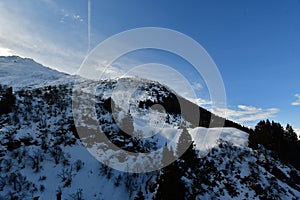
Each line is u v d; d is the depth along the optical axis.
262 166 50.81
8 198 26.62
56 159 33.97
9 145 34.00
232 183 42.22
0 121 40.44
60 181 31.28
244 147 57.22
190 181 36.75
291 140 69.06
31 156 33.16
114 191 32.06
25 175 30.34
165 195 26.06
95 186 32.06
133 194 31.86
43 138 37.66
